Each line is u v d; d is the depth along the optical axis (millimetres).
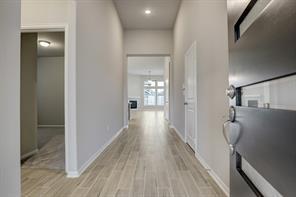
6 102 1062
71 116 2514
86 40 2910
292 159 519
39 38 5484
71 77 2510
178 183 2299
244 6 833
